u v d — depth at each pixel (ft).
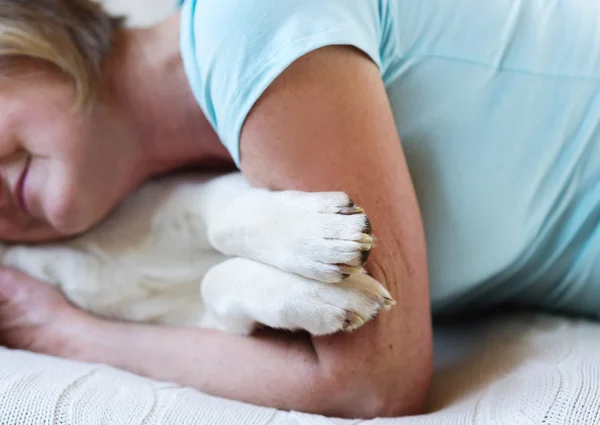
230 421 2.38
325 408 2.62
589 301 3.18
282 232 2.39
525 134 2.82
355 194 2.45
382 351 2.50
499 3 2.87
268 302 2.46
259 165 2.53
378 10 2.69
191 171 3.37
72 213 3.01
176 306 3.31
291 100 2.41
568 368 2.46
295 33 2.40
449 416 2.39
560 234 3.04
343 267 2.22
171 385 2.70
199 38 2.56
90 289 3.32
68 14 2.88
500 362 2.81
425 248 2.65
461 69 2.79
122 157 3.05
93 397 2.48
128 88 2.95
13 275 3.37
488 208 2.86
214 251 3.27
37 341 3.26
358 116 2.46
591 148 2.88
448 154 2.83
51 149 2.88
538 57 2.83
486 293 3.27
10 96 2.79
